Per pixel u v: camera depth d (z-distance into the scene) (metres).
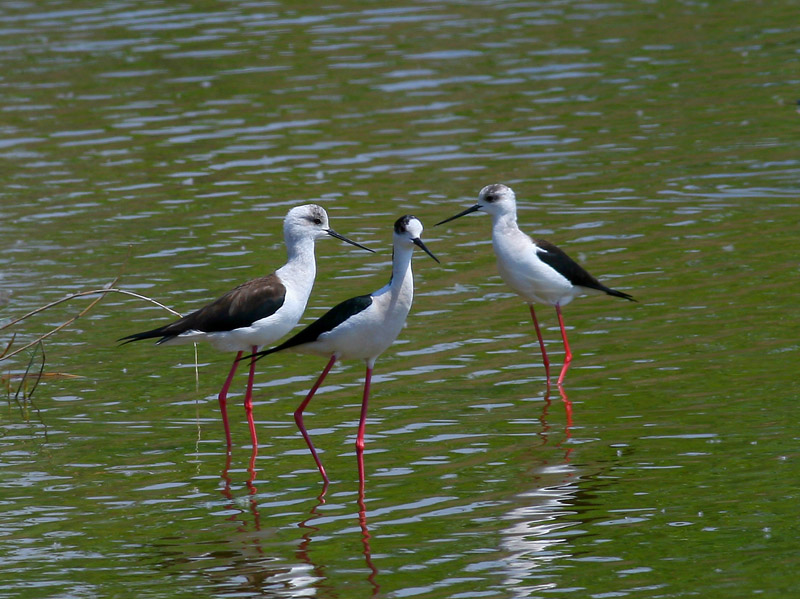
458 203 18.81
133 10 32.06
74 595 8.38
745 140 21.33
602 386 12.27
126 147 22.14
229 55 27.88
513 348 13.54
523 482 10.09
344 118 23.58
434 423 11.52
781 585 8.17
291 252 11.67
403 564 8.73
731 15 30.23
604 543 8.94
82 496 10.16
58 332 14.32
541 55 27.39
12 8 32.47
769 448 10.48
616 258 16.17
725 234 16.91
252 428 11.36
